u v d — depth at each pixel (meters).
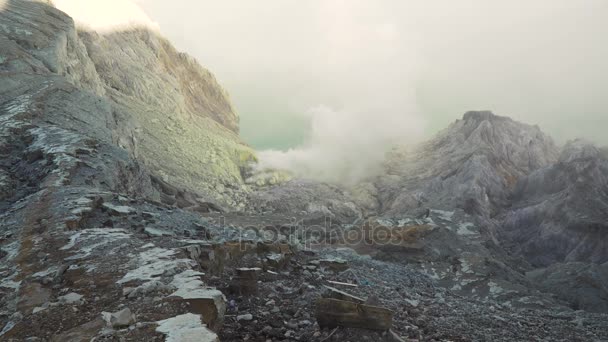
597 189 73.06
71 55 49.78
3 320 7.00
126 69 80.88
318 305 9.09
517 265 52.00
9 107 29.97
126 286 7.95
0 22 42.50
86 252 10.53
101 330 6.00
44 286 8.52
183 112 90.81
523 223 74.38
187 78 113.94
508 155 100.00
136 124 50.19
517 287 33.62
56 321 6.65
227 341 7.98
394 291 17.98
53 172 20.41
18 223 13.84
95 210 16.00
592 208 67.81
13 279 9.06
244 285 11.25
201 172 72.56
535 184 86.06
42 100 32.31
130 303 7.07
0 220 14.70
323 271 17.44
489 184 87.38
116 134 36.22
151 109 79.62
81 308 7.14
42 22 47.69
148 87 83.06
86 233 12.45
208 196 64.38
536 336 15.36
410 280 24.81
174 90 91.81
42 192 17.58
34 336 6.15
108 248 10.87
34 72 38.25
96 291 7.93
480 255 41.03
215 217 43.94
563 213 68.94
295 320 9.68
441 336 11.49
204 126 98.75
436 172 100.56
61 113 31.64
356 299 9.37
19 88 33.94
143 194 28.19
